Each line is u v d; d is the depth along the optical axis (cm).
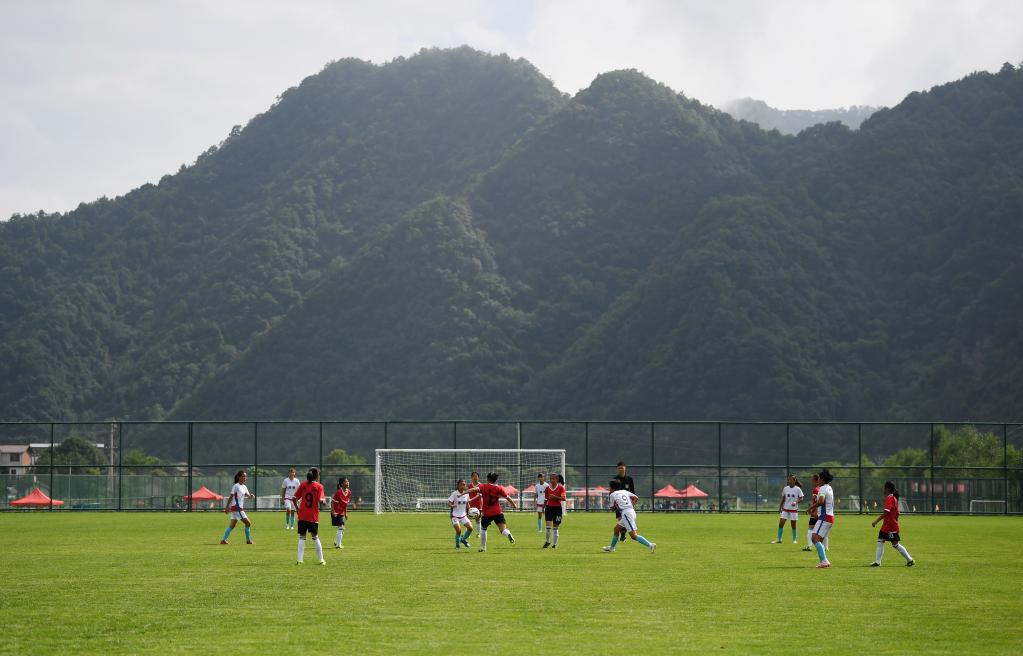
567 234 17038
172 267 19538
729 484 6900
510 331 15088
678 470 11500
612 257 16550
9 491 5731
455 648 1352
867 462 7938
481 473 6006
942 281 13562
